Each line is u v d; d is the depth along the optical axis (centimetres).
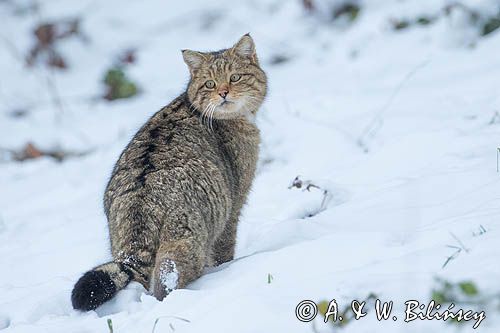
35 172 2216
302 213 1523
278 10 3062
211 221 1307
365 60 2506
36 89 2823
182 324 1048
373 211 1377
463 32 2420
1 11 3294
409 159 1620
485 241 1091
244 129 1468
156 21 3186
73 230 1698
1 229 1802
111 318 1131
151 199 1234
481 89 1966
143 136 1347
